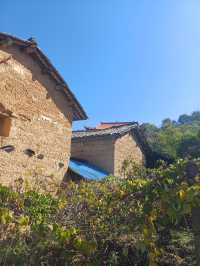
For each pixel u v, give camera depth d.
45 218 6.43
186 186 4.93
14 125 11.53
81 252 5.82
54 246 5.94
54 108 13.38
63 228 5.93
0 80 11.21
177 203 4.85
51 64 12.87
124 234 6.50
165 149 26.33
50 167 12.77
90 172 15.98
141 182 6.00
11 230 6.06
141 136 19.80
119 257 6.74
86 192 7.65
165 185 5.10
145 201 5.34
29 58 12.42
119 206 6.22
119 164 17.89
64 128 13.75
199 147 25.59
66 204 7.14
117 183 8.09
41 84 12.88
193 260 7.16
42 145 12.55
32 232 6.06
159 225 5.61
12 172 11.20
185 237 7.22
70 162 16.47
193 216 4.99
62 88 13.59
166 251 7.32
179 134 28.38
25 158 11.77
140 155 19.86
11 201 6.52
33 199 6.89
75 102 14.14
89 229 6.54
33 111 12.36
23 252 5.96
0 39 11.21
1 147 11.01
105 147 17.97
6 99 11.33
